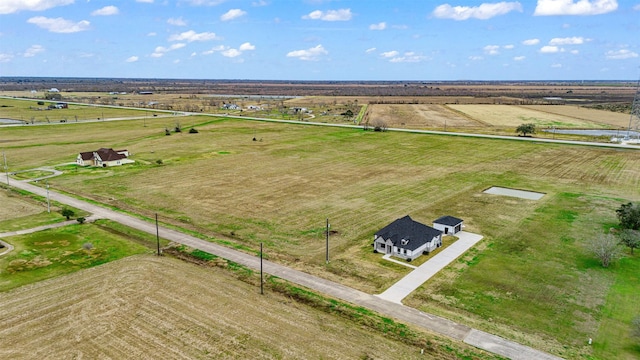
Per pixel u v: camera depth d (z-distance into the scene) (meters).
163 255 52.84
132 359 33.28
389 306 41.56
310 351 34.66
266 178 89.75
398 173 94.12
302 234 59.97
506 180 88.31
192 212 68.88
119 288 44.28
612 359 33.97
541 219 65.69
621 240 56.69
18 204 71.88
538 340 36.34
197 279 46.62
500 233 60.31
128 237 58.38
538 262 51.31
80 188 82.25
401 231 54.81
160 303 41.53
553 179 89.12
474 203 73.44
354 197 76.69
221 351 34.38
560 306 41.72
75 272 47.88
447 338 36.56
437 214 67.81
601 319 39.53
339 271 48.97
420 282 46.34
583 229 61.66
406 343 35.91
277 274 48.06
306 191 80.38
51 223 63.06
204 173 94.00
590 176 91.44
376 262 51.34
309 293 43.91
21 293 43.06
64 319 38.66
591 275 48.09
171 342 35.44
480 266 50.19
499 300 42.75
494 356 34.22
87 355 33.78
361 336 36.78
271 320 39.00
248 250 54.53
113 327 37.47
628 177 90.50
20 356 33.56
